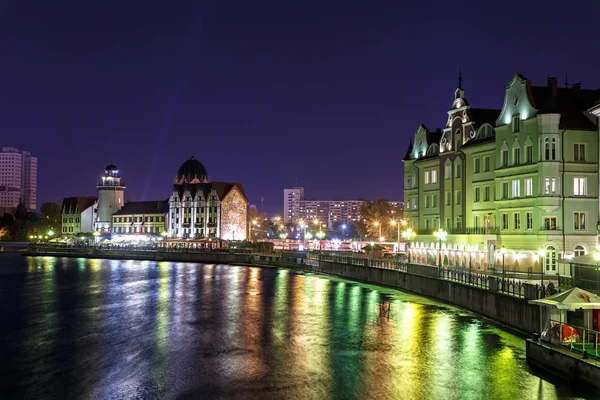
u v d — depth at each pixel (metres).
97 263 139.75
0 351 40.78
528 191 69.00
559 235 65.75
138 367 36.50
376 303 62.28
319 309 58.84
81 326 50.25
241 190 195.50
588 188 66.62
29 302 66.00
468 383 32.53
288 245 176.88
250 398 30.64
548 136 66.12
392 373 34.78
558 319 33.50
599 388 28.23
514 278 60.12
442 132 100.88
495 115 87.62
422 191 99.19
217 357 38.88
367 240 183.12
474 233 80.69
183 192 196.50
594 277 42.75
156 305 62.91
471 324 48.69
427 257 93.81
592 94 72.00
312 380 33.59
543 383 31.64
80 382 33.50
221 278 95.81
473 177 83.31
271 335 45.91
